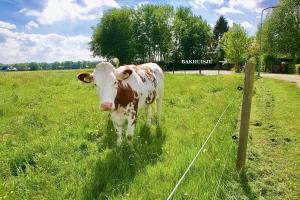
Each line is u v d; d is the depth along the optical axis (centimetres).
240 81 920
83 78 247
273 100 590
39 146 256
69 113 393
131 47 2908
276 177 221
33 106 464
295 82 1062
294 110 479
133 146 259
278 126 372
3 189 178
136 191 180
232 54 2155
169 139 285
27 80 851
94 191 187
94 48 2919
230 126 336
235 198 184
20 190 182
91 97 543
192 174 200
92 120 343
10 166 225
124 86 260
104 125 321
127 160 228
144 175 203
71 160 229
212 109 431
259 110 479
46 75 1093
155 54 3294
